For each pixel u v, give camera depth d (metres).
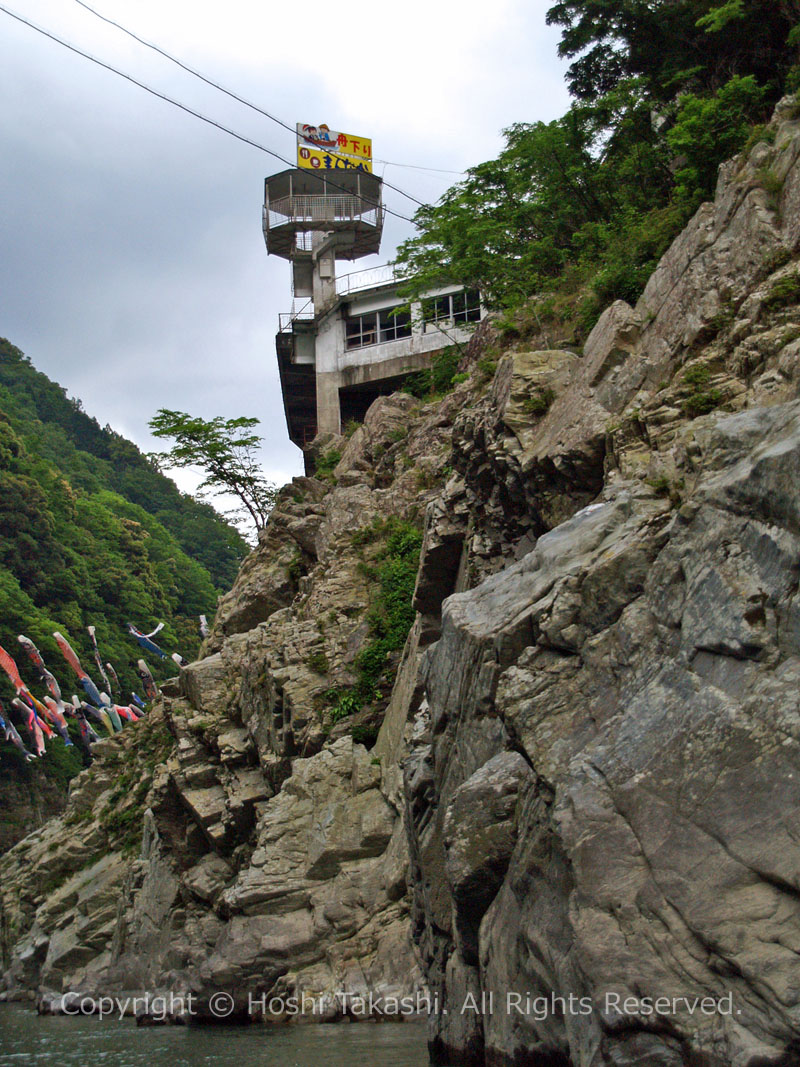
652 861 8.34
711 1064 7.28
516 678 10.94
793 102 16.95
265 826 25.50
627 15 29.56
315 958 22.58
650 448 15.03
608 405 17.44
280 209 58.53
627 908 8.28
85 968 41.56
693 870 8.06
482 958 11.34
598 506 12.89
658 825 8.52
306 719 29.05
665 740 8.98
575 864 8.73
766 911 7.51
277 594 41.34
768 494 9.09
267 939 23.06
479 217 36.28
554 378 19.53
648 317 17.92
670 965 7.84
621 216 27.88
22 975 47.03
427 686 14.77
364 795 24.69
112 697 108.94
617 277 22.47
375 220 58.03
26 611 103.19
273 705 31.03
